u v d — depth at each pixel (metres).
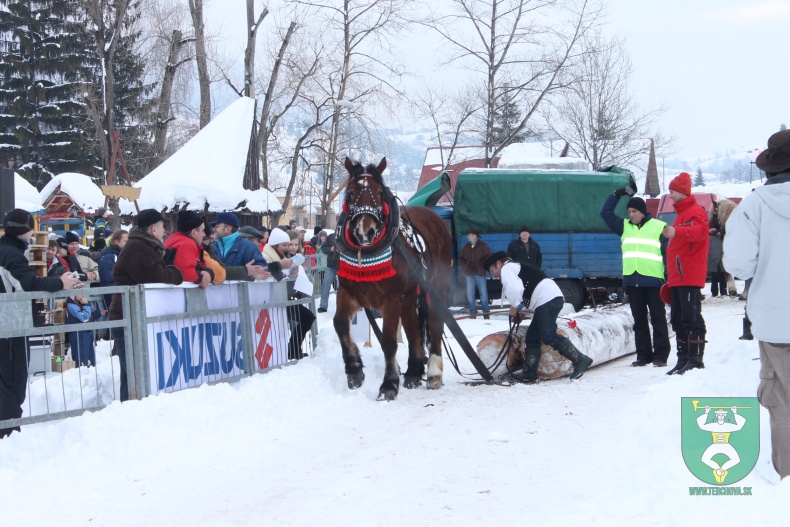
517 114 30.92
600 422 6.91
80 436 6.15
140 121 30.94
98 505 5.04
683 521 4.16
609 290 19.14
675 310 9.17
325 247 16.50
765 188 4.72
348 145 29.16
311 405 7.76
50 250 11.52
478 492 5.10
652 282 9.84
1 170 8.77
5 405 6.36
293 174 29.73
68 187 26.97
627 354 11.02
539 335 9.12
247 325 8.75
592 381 9.05
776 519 4.09
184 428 6.58
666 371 9.49
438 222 9.63
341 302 8.36
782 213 4.60
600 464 5.59
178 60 27.33
